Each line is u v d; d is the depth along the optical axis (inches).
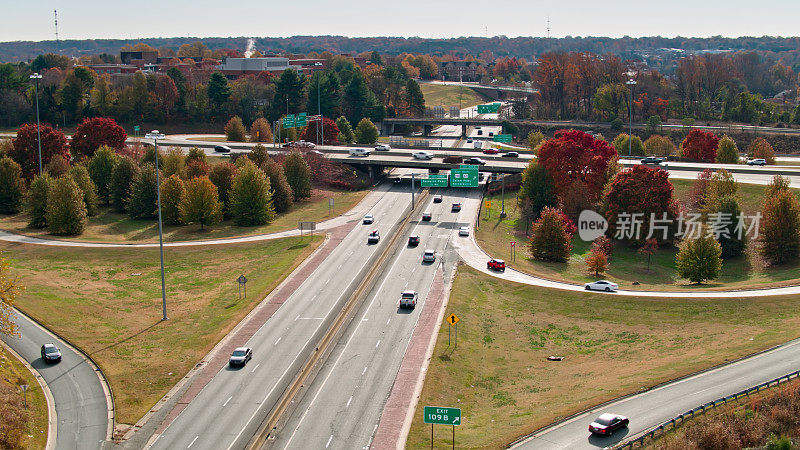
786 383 2364.7
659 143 7667.3
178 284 3941.9
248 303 3550.7
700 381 2511.1
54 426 2401.6
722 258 4503.0
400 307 3506.4
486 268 4158.5
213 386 2691.9
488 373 2876.5
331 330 3088.1
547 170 5433.1
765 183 5447.8
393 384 2699.3
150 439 2317.9
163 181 5344.5
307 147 7081.7
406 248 4554.6
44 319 3255.4
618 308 3484.3
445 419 2137.1
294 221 5295.3
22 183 5388.8
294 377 2758.4
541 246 4480.8
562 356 3048.7
